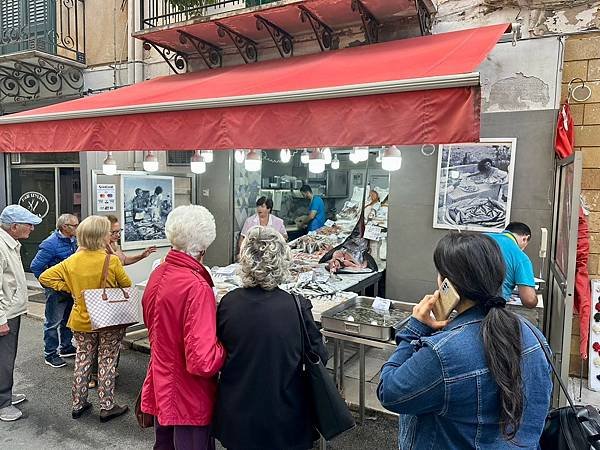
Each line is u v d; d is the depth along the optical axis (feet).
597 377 11.64
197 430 6.66
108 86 20.20
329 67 10.90
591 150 11.91
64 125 10.36
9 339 10.33
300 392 6.18
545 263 12.14
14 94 21.80
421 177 13.78
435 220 13.60
